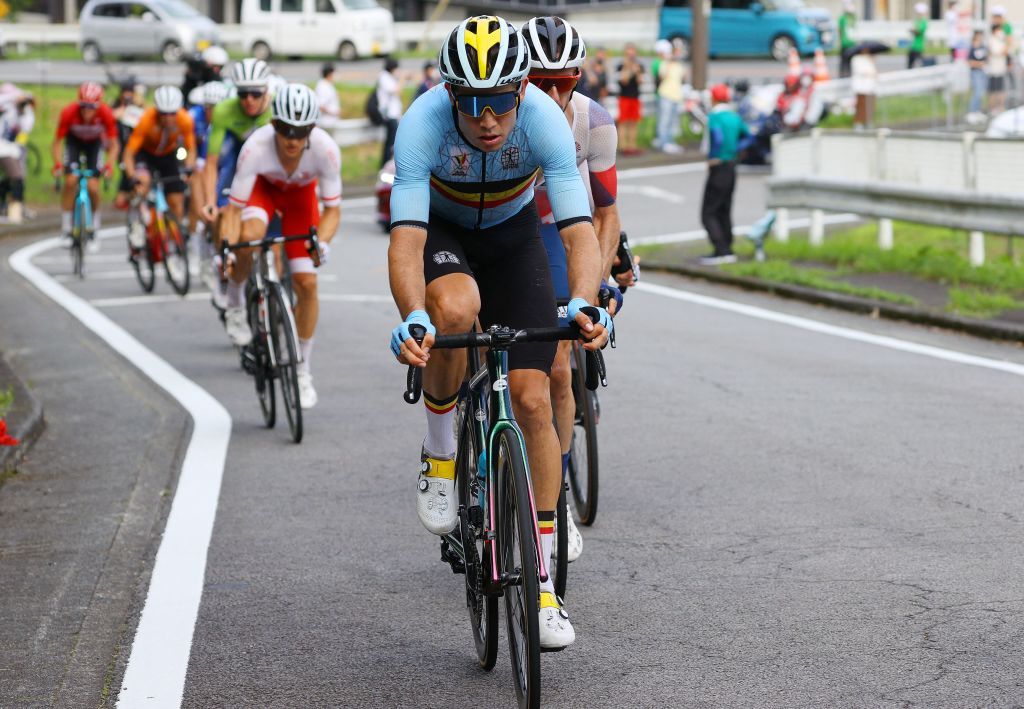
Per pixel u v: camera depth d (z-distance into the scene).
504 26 8.13
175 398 18.02
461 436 9.19
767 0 70.38
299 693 8.52
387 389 18.53
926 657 8.73
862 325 23.11
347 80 66.88
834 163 31.69
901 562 10.67
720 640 9.16
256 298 16.53
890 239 29.78
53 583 10.67
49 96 61.03
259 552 11.41
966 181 27.58
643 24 77.44
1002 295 24.05
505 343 7.88
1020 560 10.65
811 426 15.55
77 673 8.86
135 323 24.69
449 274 8.78
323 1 74.75
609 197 11.26
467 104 8.17
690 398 17.25
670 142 56.12
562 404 10.07
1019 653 8.74
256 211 16.69
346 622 9.77
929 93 61.19
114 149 31.55
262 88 19.88
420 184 8.61
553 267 11.03
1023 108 39.97
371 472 14.09
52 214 44.69
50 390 18.81
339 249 35.50
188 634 9.53
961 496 12.55
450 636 9.50
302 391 15.82
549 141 8.67
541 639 8.06
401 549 11.47
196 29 74.31
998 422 15.55
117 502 13.04
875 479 13.23
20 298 28.00
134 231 28.56
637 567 10.78
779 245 31.75
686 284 28.58
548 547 8.60
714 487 13.11
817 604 9.78
